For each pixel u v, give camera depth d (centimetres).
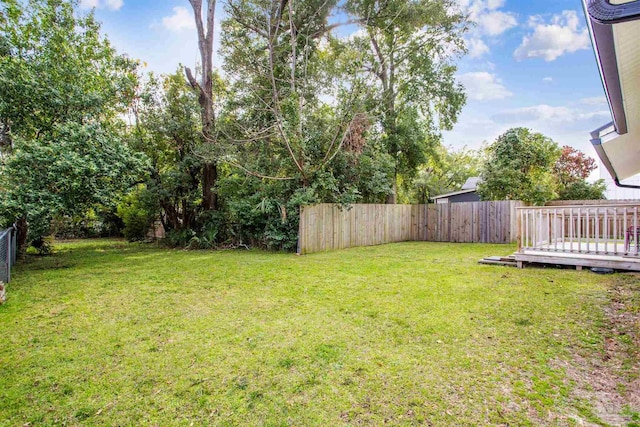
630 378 234
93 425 194
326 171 970
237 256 858
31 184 640
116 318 373
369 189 1102
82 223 1366
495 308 386
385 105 1358
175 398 219
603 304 390
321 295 459
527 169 1288
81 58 857
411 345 293
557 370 247
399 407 206
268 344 299
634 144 617
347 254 881
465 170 2655
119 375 248
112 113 983
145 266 709
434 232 1281
